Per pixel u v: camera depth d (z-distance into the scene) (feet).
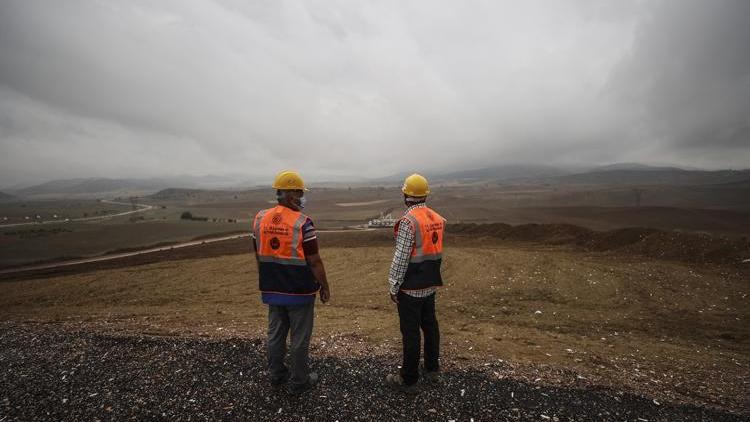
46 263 141.90
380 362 15.34
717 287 32.45
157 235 231.91
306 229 12.18
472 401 12.44
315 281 12.60
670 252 47.26
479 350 17.57
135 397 12.35
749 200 417.28
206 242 147.74
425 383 13.60
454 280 39.14
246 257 62.39
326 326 22.11
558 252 56.34
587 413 11.94
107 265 87.40
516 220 250.57
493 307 29.66
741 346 21.17
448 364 15.48
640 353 18.61
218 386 13.08
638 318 26.25
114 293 41.88
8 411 11.54
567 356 17.31
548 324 25.17
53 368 14.37
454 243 75.36
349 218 366.84
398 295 13.01
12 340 17.43
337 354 16.19
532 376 14.43
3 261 157.28
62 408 11.71
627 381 14.47
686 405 12.76
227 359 15.23
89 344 16.85
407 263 12.72
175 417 11.30
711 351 19.81
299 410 11.74
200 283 45.98
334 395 12.64
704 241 46.32
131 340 17.25
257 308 31.58
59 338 17.66
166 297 38.83
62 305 37.42
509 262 45.29
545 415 11.75
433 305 13.79
